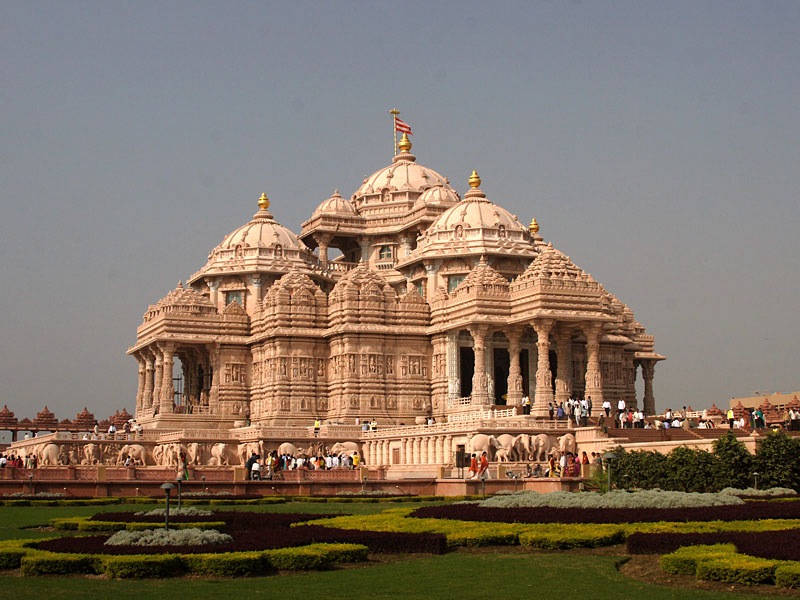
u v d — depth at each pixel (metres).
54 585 28.78
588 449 74.38
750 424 79.25
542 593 27.84
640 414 81.31
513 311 92.62
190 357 121.19
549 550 35.38
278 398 101.94
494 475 71.38
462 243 109.62
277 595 27.41
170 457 87.50
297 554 31.44
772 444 57.78
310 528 37.94
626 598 27.11
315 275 120.19
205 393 114.38
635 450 63.66
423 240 115.00
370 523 41.03
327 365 104.06
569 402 80.81
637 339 111.69
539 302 87.81
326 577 30.30
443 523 40.97
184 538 34.06
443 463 78.31
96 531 42.16
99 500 61.38
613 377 102.12
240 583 29.28
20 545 33.38
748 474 57.47
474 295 93.88
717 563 28.92
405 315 102.81
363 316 101.50
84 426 141.62
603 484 55.59
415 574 30.81
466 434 75.62
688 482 58.25
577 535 36.00
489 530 37.53
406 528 39.09
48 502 60.41
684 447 60.22
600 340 98.50
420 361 102.38
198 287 125.38
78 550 32.34
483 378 93.38
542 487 62.91
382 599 26.98
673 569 30.09
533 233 126.50
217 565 30.31
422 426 82.06
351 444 88.12
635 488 60.22
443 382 100.00
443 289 103.56
